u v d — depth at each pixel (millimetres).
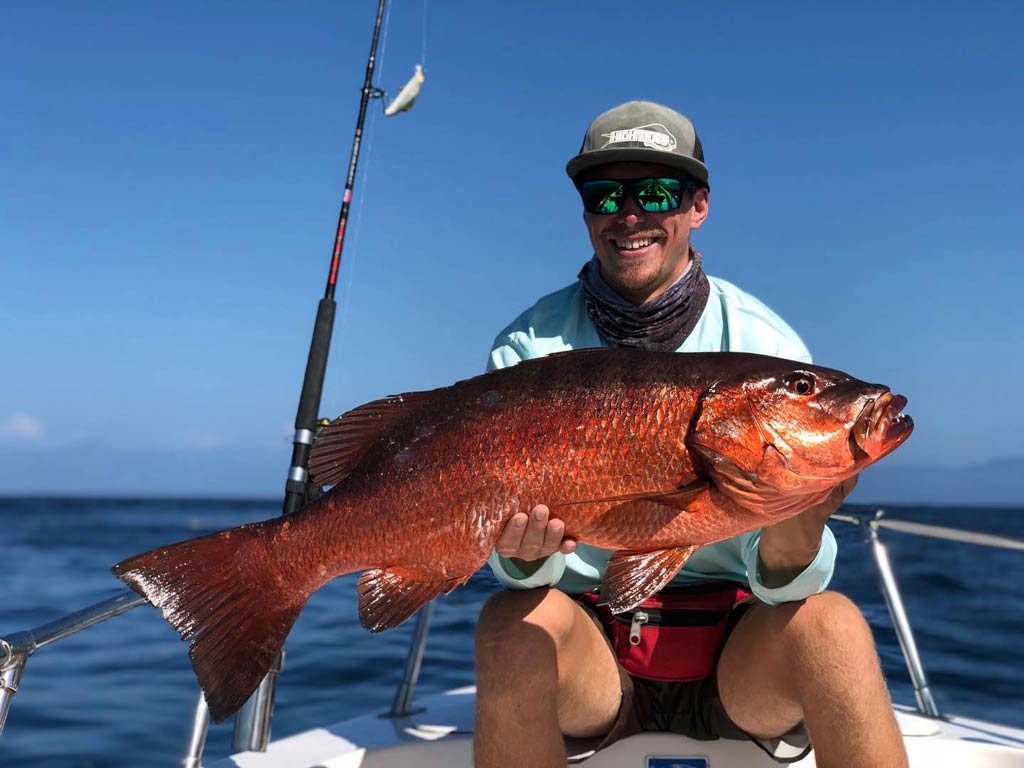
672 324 1187
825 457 881
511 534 904
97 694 2533
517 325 1283
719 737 1188
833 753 995
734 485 882
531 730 1007
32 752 2033
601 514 901
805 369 906
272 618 943
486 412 919
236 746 1237
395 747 1264
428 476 922
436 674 2385
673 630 1159
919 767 1283
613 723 1152
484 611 1071
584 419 896
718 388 885
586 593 1200
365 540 937
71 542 11016
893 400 901
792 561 1009
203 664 914
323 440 988
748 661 1088
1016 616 3887
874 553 1462
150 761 1981
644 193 1146
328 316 1390
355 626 3137
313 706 2172
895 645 2258
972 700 2275
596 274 1224
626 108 1177
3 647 927
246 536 944
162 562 929
